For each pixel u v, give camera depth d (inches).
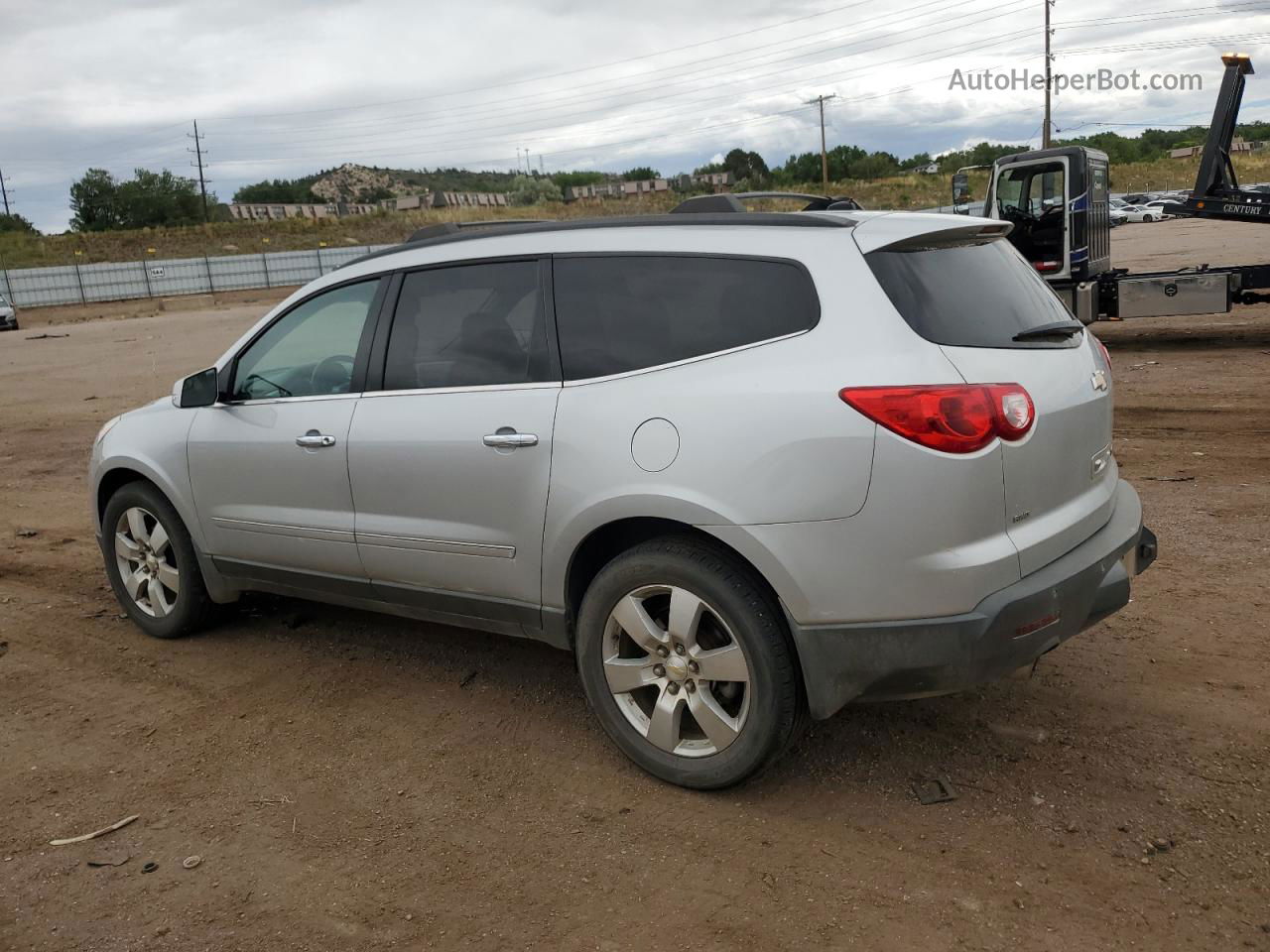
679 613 127.0
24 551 262.1
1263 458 287.6
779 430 117.0
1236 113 541.3
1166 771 130.2
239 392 175.9
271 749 148.9
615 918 107.7
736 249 128.5
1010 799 125.9
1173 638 169.6
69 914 112.3
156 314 1726.1
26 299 2025.1
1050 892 108.0
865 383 114.1
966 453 111.9
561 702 159.8
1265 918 102.5
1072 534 124.9
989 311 124.2
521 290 143.3
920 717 147.4
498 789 135.0
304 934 107.3
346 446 155.9
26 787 140.2
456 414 144.4
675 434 123.6
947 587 113.2
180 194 3806.6
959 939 101.7
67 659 186.5
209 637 194.7
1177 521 234.7
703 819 125.4
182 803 134.6
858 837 119.9
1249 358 473.4
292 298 170.2
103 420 498.9
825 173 3213.6
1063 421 123.1
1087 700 149.8
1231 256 960.9
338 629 195.8
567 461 132.5
